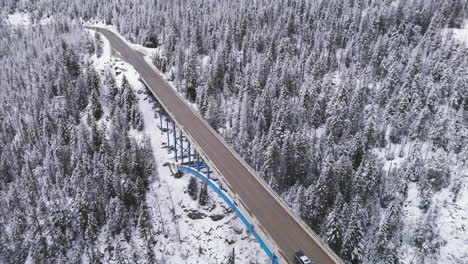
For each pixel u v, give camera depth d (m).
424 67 103.44
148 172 93.44
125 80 110.81
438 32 118.50
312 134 93.38
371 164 75.12
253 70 115.81
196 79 116.19
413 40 122.44
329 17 141.38
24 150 101.56
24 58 160.88
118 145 94.56
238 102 105.75
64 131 101.19
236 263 77.50
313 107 98.50
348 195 75.62
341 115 89.62
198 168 85.50
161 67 130.88
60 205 81.31
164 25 158.88
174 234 84.44
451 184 75.19
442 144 82.19
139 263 77.94
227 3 171.12
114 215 80.06
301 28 140.25
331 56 120.56
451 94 91.38
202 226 84.69
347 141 88.50
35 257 73.00
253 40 131.62
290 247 53.56
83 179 84.31
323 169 74.75
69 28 185.75
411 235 69.25
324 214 71.06
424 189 74.12
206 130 88.00
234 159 76.75
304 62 119.81
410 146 85.75
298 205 73.19
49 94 121.94
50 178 91.94
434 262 65.75
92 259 75.88
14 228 78.12
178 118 93.12
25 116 115.25
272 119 93.94
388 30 127.75
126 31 170.38
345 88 95.88
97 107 111.69
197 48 134.75
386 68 109.00
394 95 96.06
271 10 153.75
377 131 87.88
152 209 87.56
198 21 150.25
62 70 121.81
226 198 74.44
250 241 80.06
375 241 65.25
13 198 84.50
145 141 96.56
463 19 127.19
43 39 177.50
